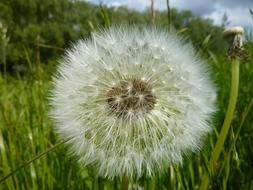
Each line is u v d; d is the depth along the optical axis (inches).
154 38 3.1
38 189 3.7
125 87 3.0
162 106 3.0
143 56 3.1
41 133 4.1
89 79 3.0
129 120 2.9
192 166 3.9
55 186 3.7
